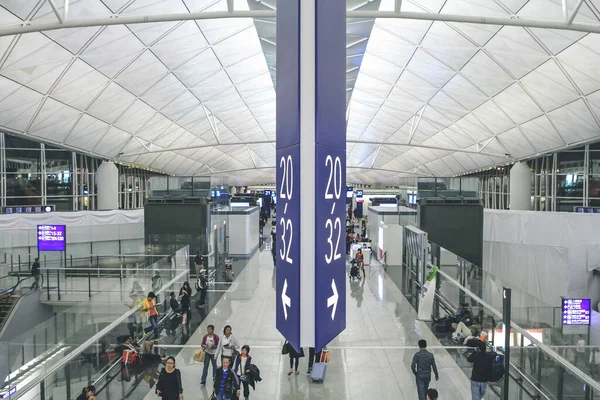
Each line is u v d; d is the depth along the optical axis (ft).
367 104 163.02
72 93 106.63
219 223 108.99
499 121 138.00
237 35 107.96
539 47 93.50
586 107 106.42
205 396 41.70
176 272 71.87
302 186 17.15
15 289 72.33
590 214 78.48
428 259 80.59
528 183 163.22
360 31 101.96
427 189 97.40
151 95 126.72
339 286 19.61
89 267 80.43
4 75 88.48
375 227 130.52
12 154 133.69
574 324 50.98
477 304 59.16
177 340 57.31
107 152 154.40
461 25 95.61
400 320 66.80
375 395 42.55
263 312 69.92
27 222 90.48
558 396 37.99
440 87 131.13
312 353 47.75
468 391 42.34
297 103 16.94
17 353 34.76
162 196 99.91
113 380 44.88
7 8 70.33
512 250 80.18
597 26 58.18
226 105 155.74
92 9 78.38
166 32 97.09
